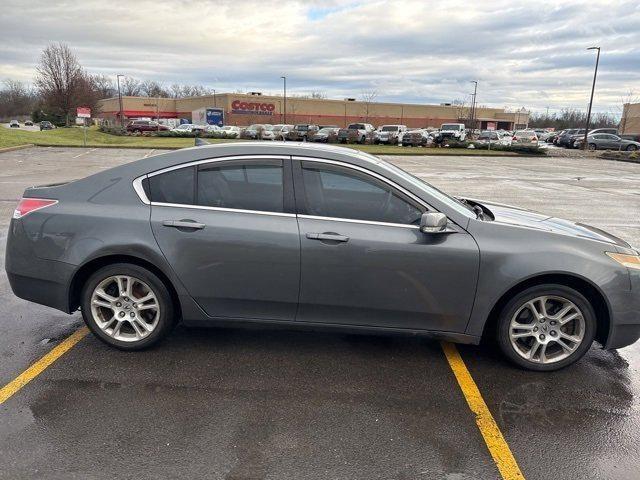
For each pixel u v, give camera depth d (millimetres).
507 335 3510
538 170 23094
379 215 3432
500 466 2609
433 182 17016
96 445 2691
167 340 3947
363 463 2604
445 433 2871
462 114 89625
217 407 3064
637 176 20359
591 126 96312
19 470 2492
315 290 3453
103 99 92688
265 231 3410
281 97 76438
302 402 3143
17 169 18109
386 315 3490
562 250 3373
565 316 3479
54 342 3879
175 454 2637
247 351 3797
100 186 3648
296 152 3516
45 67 55656
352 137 41781
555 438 2846
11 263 3707
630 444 2811
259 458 2623
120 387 3258
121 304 3660
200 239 3443
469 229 3404
